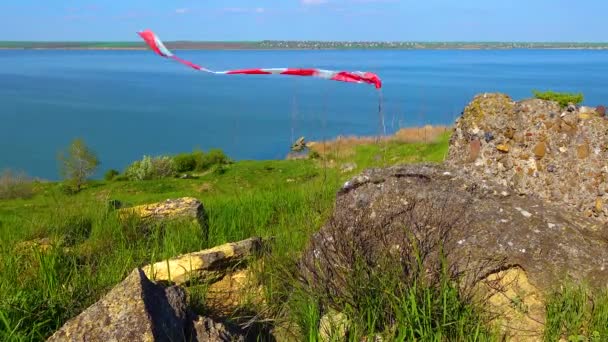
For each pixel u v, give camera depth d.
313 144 41.06
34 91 175.38
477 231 4.90
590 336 4.10
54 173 64.44
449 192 5.27
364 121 88.50
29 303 4.68
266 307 4.87
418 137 36.19
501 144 6.88
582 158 6.32
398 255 4.71
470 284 4.59
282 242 6.33
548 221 4.92
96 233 7.48
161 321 3.90
